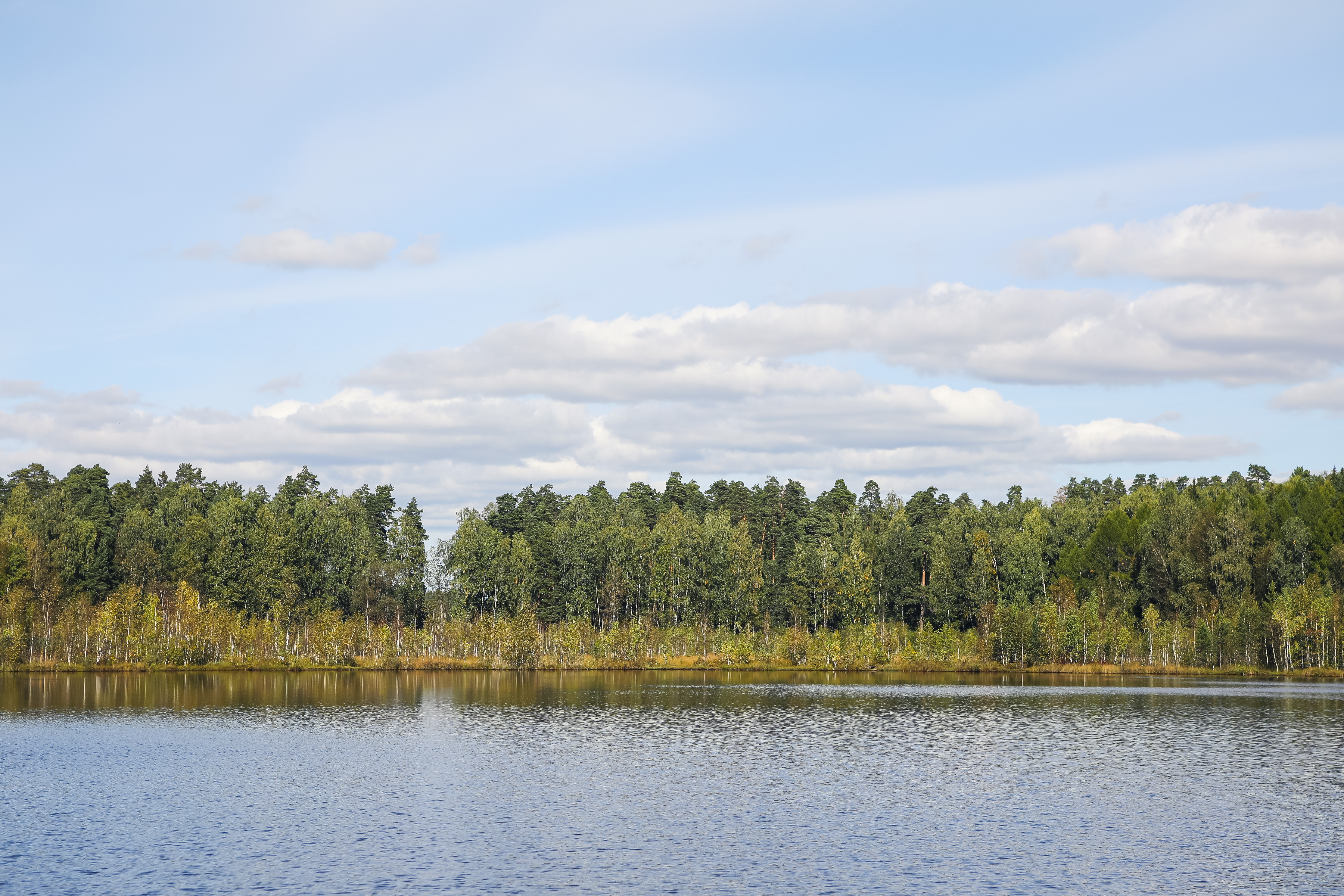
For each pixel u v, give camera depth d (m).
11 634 150.88
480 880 41.12
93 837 48.00
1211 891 40.22
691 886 40.56
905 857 44.88
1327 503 175.88
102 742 80.38
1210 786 61.00
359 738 82.81
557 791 59.66
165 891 39.62
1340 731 86.69
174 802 56.09
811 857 44.91
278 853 45.19
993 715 100.31
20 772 65.75
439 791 59.53
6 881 40.88
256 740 81.44
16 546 157.12
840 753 74.56
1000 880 41.53
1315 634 153.75
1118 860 44.47
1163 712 102.00
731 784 61.97
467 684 143.25
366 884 40.62
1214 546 168.00
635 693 127.50
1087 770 66.62
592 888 40.28
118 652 158.62
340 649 169.50
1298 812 53.97
